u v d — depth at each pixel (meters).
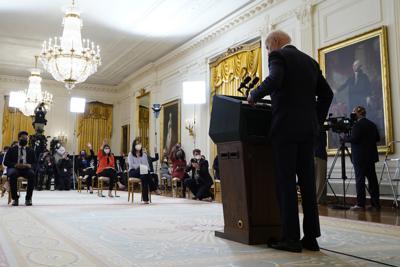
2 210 5.82
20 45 14.03
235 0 10.29
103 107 19.53
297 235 2.67
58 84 18.62
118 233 3.48
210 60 12.55
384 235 3.44
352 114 6.66
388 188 6.91
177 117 14.15
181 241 3.05
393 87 6.97
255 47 10.39
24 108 14.92
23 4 10.84
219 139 3.21
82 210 5.86
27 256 2.46
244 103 2.99
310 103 2.81
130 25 12.23
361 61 7.51
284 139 2.72
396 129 6.88
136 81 17.69
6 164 6.92
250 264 2.26
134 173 7.84
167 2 10.61
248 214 2.93
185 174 10.46
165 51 14.65
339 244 2.97
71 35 9.71
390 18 7.10
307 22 8.74
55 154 14.56
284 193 2.71
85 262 2.29
